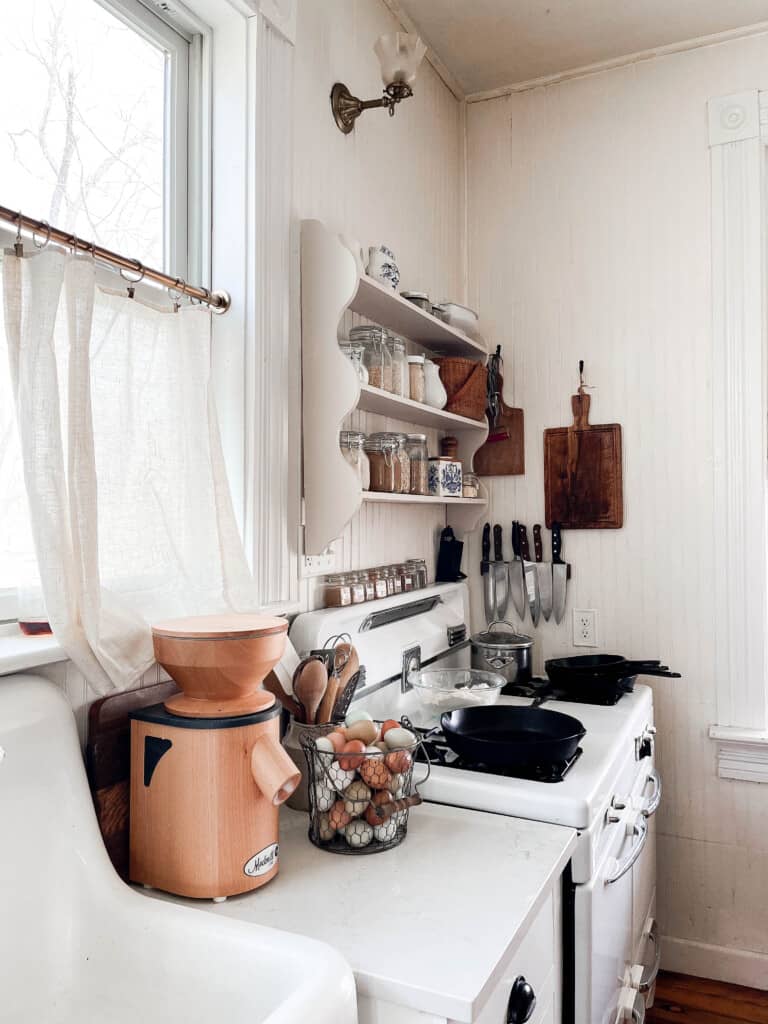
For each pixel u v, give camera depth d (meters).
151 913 0.96
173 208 1.47
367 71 1.98
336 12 1.83
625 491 2.37
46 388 1.00
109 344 1.18
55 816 0.98
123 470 1.19
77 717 1.11
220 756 1.05
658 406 2.34
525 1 2.11
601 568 2.40
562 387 2.46
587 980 1.28
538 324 2.50
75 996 0.94
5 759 0.94
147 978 0.93
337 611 1.66
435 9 2.14
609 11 2.16
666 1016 2.06
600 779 1.42
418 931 0.97
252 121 1.49
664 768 2.31
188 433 1.31
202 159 1.51
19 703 0.98
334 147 1.81
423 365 2.03
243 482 1.48
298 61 1.66
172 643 1.06
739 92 2.26
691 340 2.30
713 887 2.25
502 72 2.46
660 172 2.35
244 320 1.48
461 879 1.11
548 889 1.13
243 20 1.49
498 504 2.54
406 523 2.22
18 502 1.06
